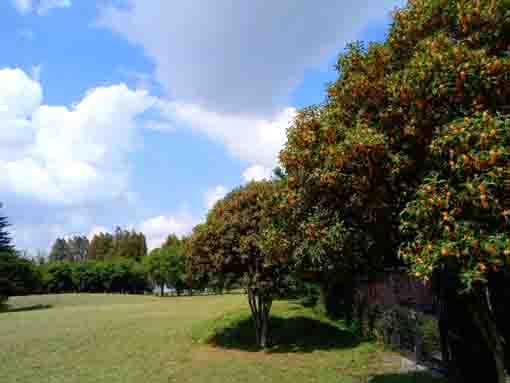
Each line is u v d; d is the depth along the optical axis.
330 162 5.17
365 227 5.61
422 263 3.73
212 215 12.09
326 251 5.56
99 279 56.66
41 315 22.70
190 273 12.12
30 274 38.44
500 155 3.44
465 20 4.57
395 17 5.63
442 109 4.44
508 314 5.23
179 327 15.43
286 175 6.79
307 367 8.51
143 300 39.00
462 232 3.52
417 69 4.46
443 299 6.49
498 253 3.30
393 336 9.55
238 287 12.12
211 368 8.88
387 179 5.02
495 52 4.45
